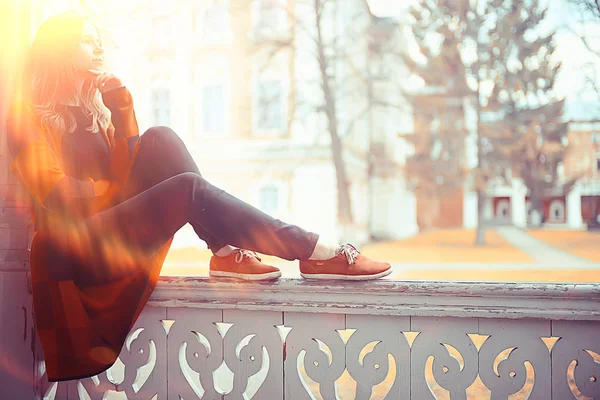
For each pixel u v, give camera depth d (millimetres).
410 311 1677
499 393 1640
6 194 1890
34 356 1929
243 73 25109
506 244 24703
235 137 25203
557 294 1562
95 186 1770
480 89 26359
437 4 26297
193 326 1877
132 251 1587
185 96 25656
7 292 1917
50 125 1654
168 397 1881
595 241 25438
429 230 41594
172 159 1780
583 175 29875
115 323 1631
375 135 30594
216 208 1682
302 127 24234
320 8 22594
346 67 23891
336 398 1747
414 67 27359
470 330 1668
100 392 1921
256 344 1825
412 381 1703
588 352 1587
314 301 1750
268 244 1719
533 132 26422
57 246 1592
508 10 25172
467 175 26312
